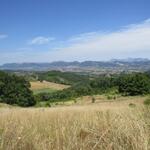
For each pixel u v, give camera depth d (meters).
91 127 5.23
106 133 4.57
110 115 5.74
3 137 5.14
